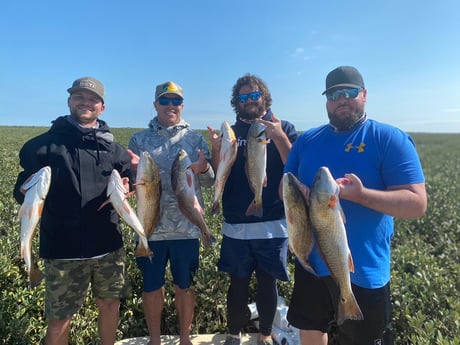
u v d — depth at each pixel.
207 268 4.83
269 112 4.02
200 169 3.66
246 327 4.32
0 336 3.54
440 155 37.72
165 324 4.38
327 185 2.29
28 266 2.73
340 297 2.42
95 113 3.31
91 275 3.35
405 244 6.37
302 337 3.01
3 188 9.89
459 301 4.08
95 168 3.21
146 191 3.32
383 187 2.62
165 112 3.76
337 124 2.78
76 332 3.78
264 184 3.54
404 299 4.05
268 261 3.73
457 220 8.61
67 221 3.08
